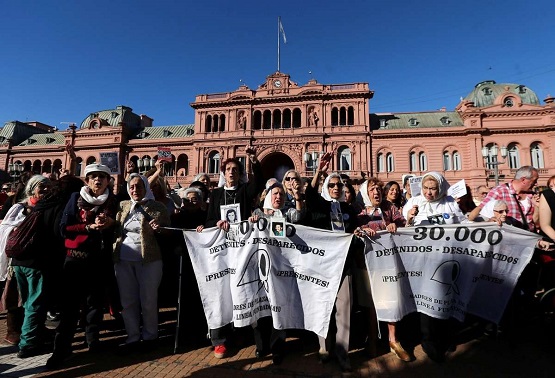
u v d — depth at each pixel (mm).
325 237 4578
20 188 6371
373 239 4598
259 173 5234
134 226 4777
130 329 4680
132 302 4738
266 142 39531
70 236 4410
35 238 4504
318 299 4445
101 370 4145
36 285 4645
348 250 4449
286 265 4629
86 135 46500
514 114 37062
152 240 4781
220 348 4520
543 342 4910
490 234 4617
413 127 40062
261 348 4516
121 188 6000
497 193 5629
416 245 4707
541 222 4625
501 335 5020
